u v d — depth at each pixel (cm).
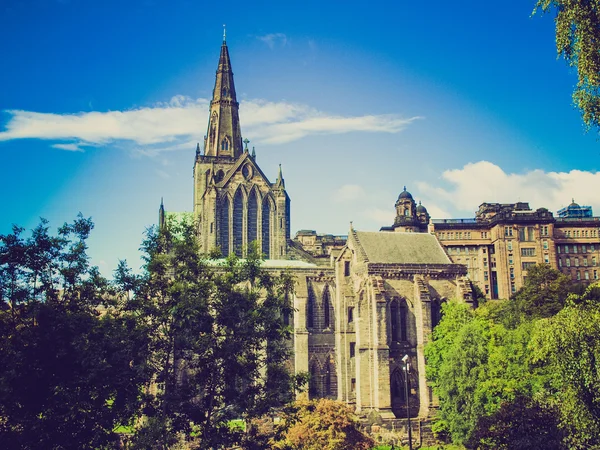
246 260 6638
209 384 6094
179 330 5866
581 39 4191
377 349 10706
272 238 16162
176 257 6228
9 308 5594
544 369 8012
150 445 5325
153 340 6012
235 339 6116
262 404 5984
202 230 16125
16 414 5003
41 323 5172
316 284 12262
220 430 5872
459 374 8962
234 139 17962
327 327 12156
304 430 7300
